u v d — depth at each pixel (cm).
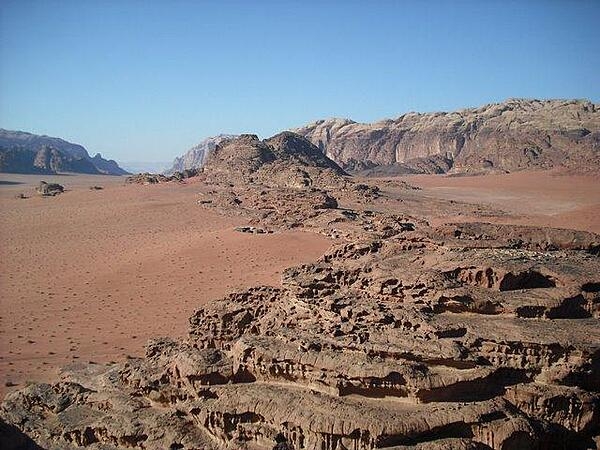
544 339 2466
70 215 12062
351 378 2411
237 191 12800
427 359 2438
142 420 2706
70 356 4781
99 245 9425
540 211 12025
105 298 6650
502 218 10575
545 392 2397
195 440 2519
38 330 5572
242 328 3303
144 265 7956
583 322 2664
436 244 3441
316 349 2594
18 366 4541
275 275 6831
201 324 3494
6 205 13850
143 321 5750
